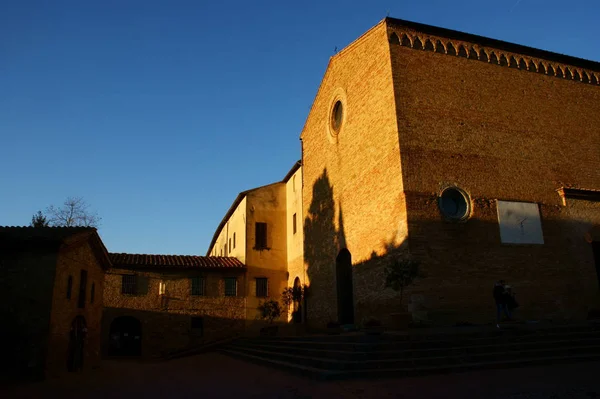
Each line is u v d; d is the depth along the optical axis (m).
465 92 24.70
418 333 15.98
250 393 12.63
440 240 21.47
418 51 24.59
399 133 22.58
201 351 31.00
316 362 14.94
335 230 29.53
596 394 10.11
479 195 22.97
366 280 24.83
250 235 37.00
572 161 26.14
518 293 22.14
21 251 18.30
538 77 27.12
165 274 33.47
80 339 21.23
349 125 28.45
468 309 20.97
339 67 30.48
